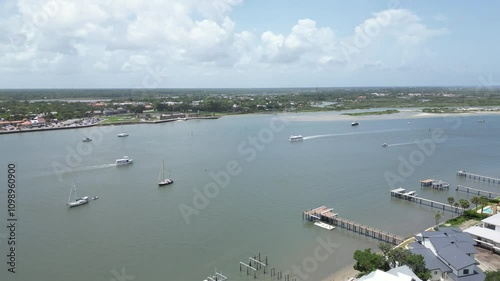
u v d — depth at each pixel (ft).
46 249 236.63
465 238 201.87
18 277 203.21
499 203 289.74
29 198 336.70
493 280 157.17
